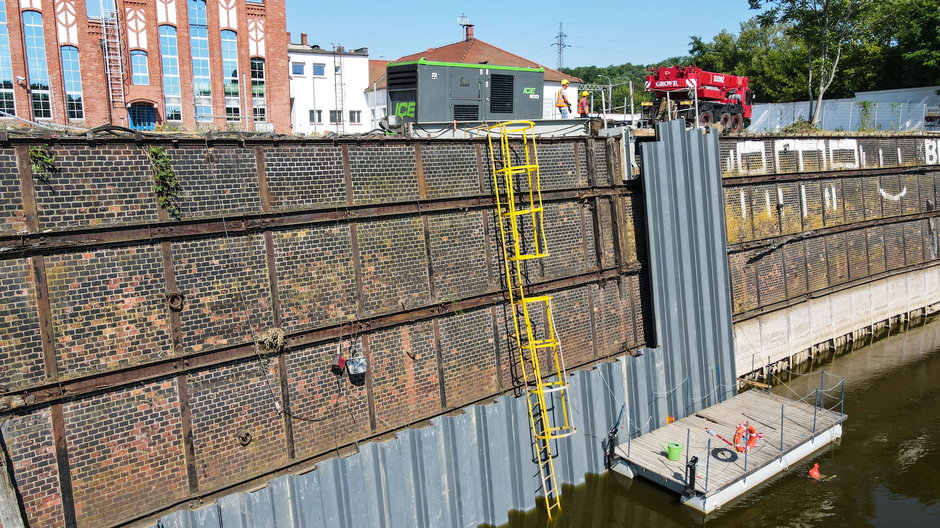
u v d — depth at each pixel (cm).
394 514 1694
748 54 8194
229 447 1489
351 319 1664
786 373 3062
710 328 2442
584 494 2055
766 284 2981
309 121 5041
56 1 2878
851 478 2114
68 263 1289
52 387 1269
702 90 3209
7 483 1195
